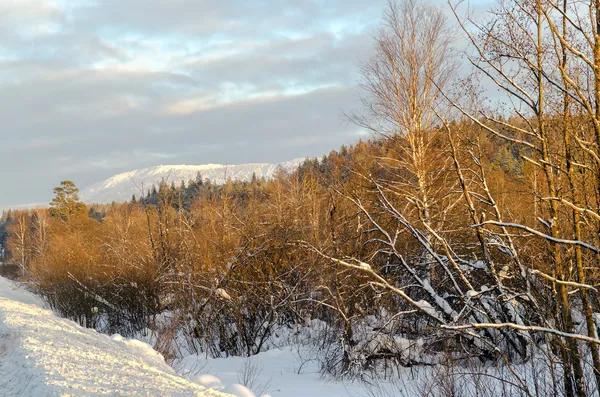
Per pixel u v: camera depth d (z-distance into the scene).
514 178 9.50
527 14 7.54
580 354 7.66
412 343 12.34
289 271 16.81
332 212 14.24
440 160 15.84
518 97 7.92
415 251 14.62
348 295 14.12
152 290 21.02
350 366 11.99
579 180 7.70
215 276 17.27
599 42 6.74
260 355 15.47
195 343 17.38
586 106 6.62
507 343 11.02
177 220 21.80
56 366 6.18
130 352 9.62
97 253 26.00
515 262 10.03
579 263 7.33
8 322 8.39
